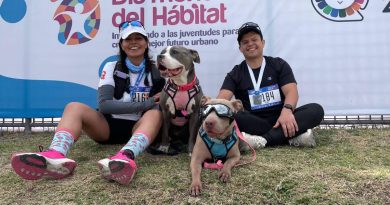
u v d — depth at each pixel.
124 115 3.07
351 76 3.80
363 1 3.75
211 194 2.12
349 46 3.79
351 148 3.02
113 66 3.07
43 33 4.01
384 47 3.76
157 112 2.78
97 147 3.27
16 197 2.18
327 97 3.83
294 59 3.85
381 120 3.88
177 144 3.22
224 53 3.92
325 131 3.74
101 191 2.20
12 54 4.02
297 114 3.00
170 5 3.95
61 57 4.02
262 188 2.17
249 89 3.27
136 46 3.00
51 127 4.14
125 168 2.15
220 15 3.91
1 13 4.02
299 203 2.03
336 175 2.29
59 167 2.24
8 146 3.44
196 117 2.84
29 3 4.00
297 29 3.84
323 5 3.80
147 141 2.53
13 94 4.05
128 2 3.96
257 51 3.25
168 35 3.96
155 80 3.09
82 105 2.75
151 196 2.12
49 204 2.08
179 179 2.31
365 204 1.98
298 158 2.70
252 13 3.88
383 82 3.77
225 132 2.45
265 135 3.01
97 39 3.99
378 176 2.26
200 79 3.94
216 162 2.53
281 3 3.84
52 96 4.03
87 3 3.98
